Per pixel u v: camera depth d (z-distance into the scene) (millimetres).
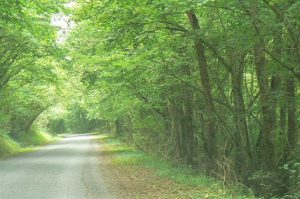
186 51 17125
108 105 31562
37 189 14445
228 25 13555
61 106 66250
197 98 20359
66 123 106438
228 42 13070
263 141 13945
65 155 32938
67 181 16609
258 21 11555
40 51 29234
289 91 13281
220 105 17859
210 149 17484
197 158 19609
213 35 13688
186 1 11875
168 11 13289
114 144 47062
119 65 18156
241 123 15352
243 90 17484
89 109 42312
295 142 14148
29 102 47094
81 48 24188
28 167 22766
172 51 16641
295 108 13359
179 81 18578
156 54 16750
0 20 19641
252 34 12227
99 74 24297
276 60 12000
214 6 12141
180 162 22578
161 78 19688
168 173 18609
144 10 13586
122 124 49688
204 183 15172
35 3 18641
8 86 35156
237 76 15477
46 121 71188
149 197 12586
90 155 32656
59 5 19469
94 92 30547
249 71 17266
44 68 32594
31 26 21469
